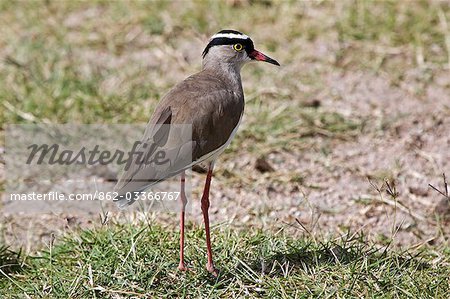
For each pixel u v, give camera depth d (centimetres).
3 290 1013
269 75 1581
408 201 1255
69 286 994
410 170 1334
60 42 1670
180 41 1694
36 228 1190
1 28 1717
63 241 1115
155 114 1021
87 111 1467
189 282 993
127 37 1702
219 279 999
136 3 1783
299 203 1249
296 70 1599
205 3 1780
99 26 1739
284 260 1034
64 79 1541
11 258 1100
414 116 1474
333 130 1436
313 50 1656
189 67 1612
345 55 1641
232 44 1138
